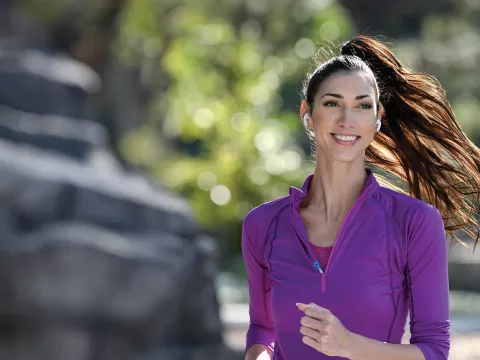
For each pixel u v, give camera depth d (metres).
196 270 23.86
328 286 6.47
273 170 35.78
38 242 21.55
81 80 31.14
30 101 29.38
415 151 7.46
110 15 47.25
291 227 6.75
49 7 46.50
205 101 36.53
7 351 21.27
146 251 22.59
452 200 7.47
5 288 21.30
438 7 67.50
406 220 6.51
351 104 6.56
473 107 56.50
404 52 59.19
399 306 6.52
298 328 6.58
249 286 7.20
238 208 35.66
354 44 7.50
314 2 44.66
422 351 6.29
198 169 35.78
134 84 56.28
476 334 25.48
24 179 22.98
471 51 59.62
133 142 47.84
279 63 39.72
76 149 27.69
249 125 36.06
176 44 39.53
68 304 21.45
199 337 23.92
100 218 23.62
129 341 22.05
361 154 6.71
